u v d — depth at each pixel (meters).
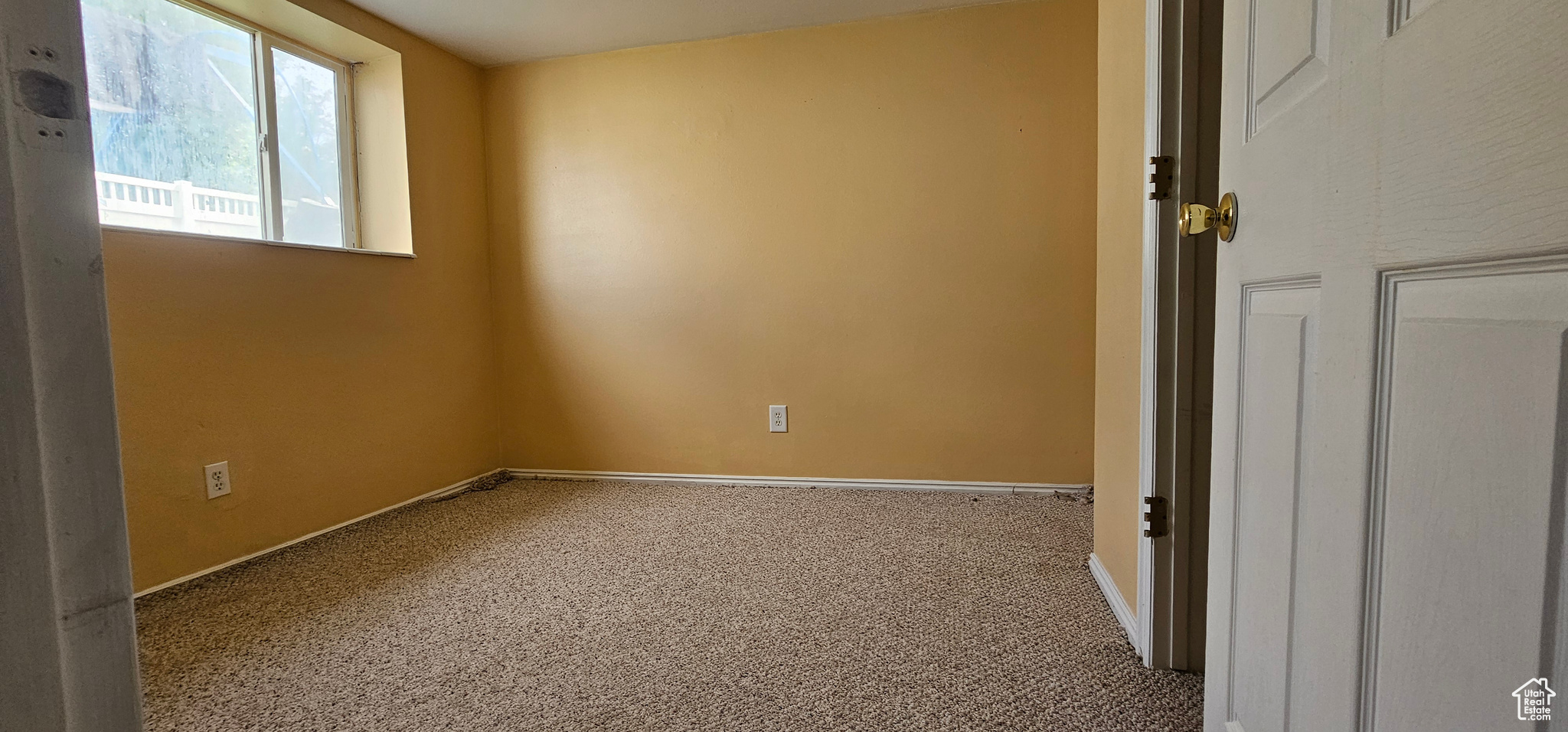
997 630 1.55
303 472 2.26
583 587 1.85
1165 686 1.31
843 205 2.76
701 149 2.88
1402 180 0.49
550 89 3.00
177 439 1.89
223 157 2.14
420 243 2.73
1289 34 0.66
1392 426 0.51
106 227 1.74
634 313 3.00
